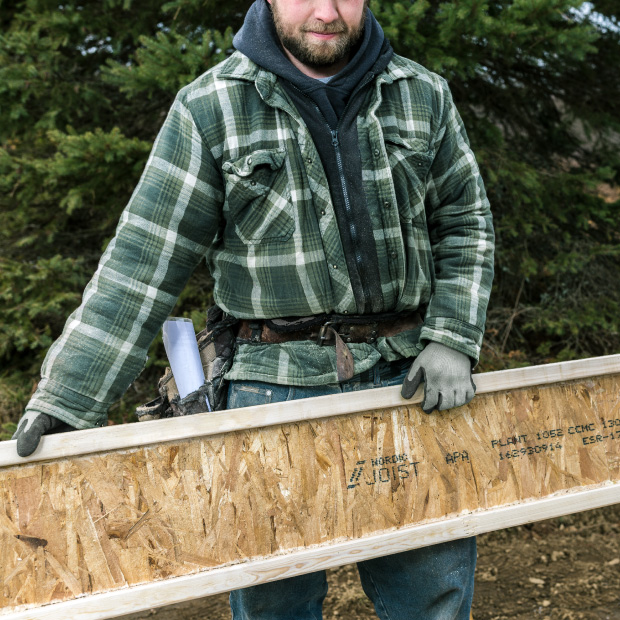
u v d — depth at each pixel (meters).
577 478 1.73
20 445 1.29
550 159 4.27
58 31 3.57
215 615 2.67
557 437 1.71
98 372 1.39
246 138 1.47
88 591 1.36
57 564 1.34
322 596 1.81
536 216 3.76
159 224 1.47
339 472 1.52
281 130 1.48
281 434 1.48
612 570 2.87
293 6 1.43
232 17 3.63
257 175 1.46
